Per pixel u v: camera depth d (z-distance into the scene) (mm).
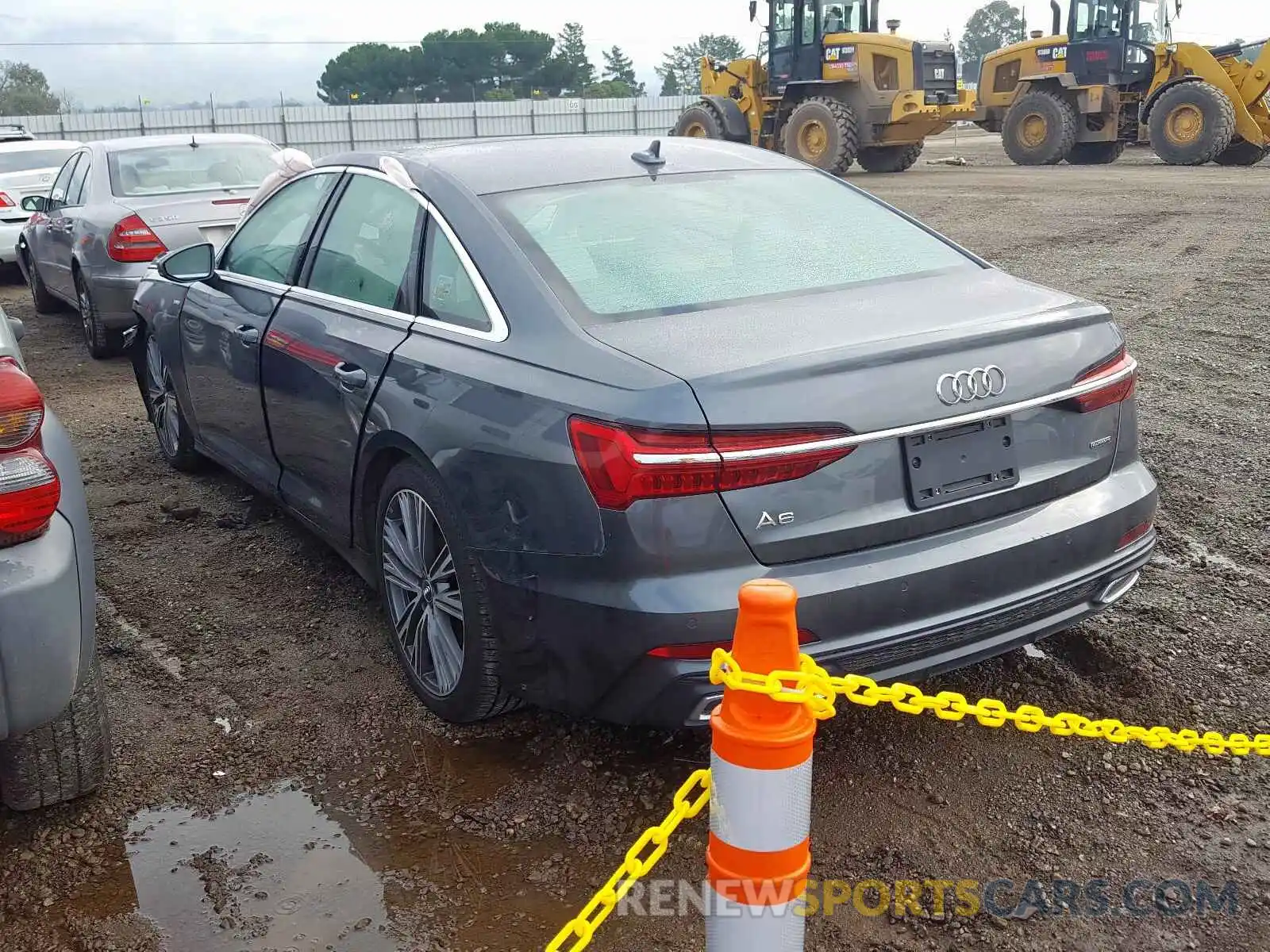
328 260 3846
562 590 2609
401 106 52219
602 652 2562
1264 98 20922
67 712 2701
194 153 8602
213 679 3557
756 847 1604
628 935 2418
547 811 2848
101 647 3779
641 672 2523
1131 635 3658
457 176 3402
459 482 2836
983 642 2762
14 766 2695
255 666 3639
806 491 2514
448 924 2457
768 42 21516
